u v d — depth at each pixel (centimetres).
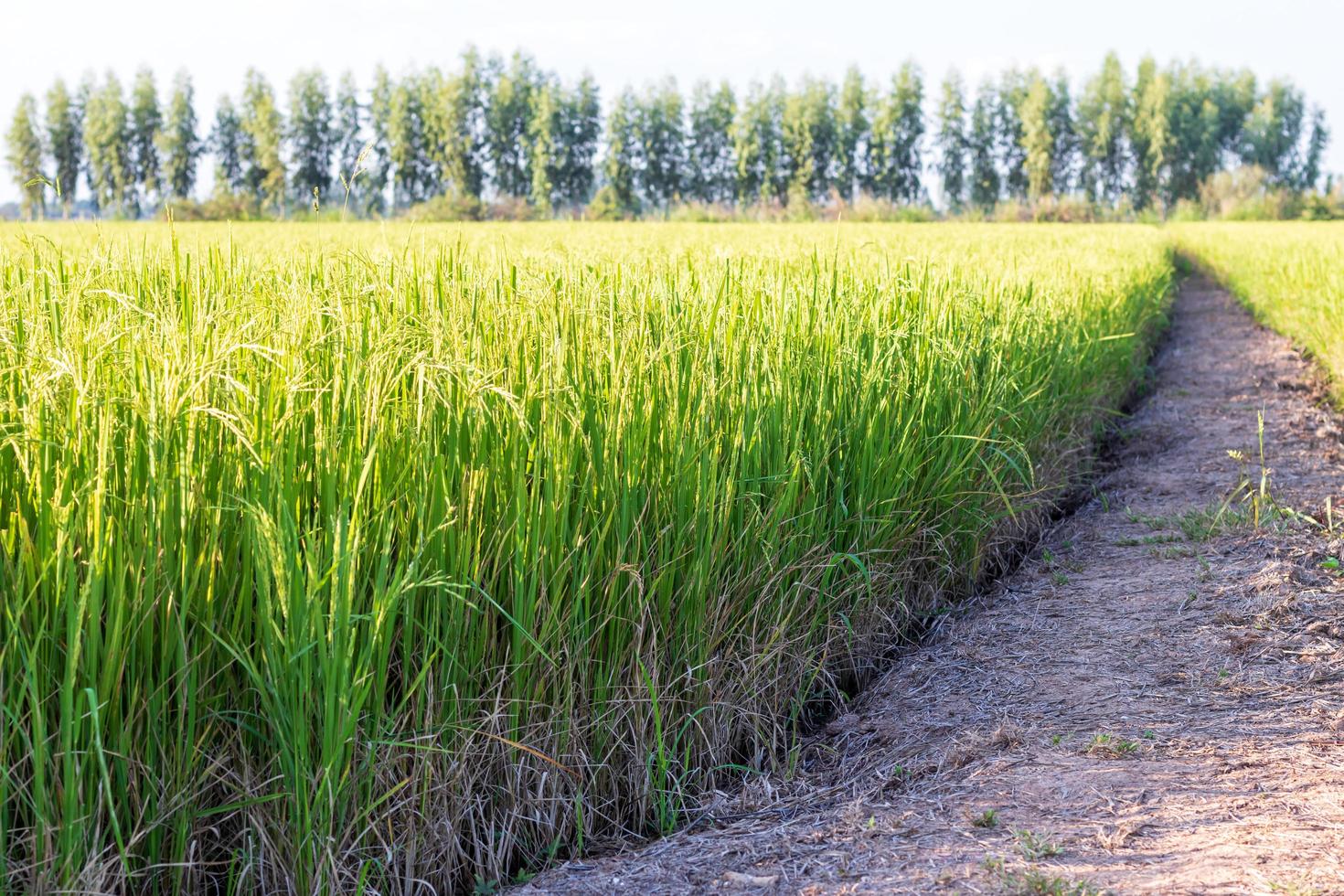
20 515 200
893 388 433
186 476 214
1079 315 774
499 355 291
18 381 226
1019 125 8750
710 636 319
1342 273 1355
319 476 236
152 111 6788
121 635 205
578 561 283
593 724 291
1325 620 421
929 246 1180
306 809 224
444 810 259
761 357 370
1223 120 9650
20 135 5916
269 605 214
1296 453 752
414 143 7369
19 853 208
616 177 8338
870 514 408
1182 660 397
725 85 8688
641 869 268
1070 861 254
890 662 430
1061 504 686
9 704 199
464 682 262
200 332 242
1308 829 265
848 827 284
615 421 292
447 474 259
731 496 322
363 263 324
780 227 2556
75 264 310
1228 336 1566
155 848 218
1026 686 386
